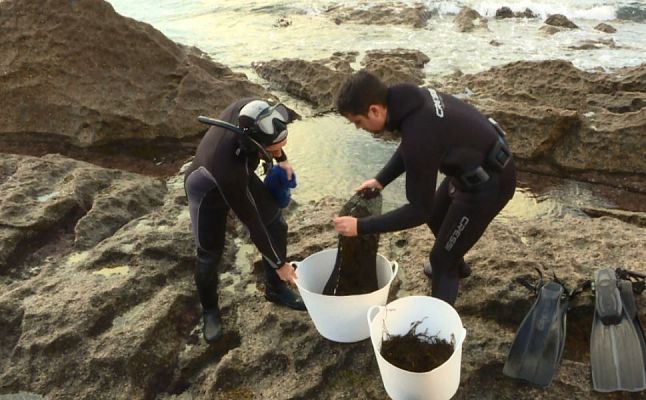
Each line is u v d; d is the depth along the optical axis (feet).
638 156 19.26
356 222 9.77
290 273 11.05
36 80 22.04
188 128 22.50
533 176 20.06
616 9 40.01
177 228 15.24
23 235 14.99
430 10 41.06
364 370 11.22
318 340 11.70
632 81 23.22
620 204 18.31
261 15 40.83
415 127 9.16
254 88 25.34
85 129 21.99
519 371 10.73
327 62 29.45
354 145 21.62
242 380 11.42
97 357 11.53
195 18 40.42
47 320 12.25
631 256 13.58
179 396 11.56
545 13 39.91
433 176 9.39
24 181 17.04
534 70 24.59
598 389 10.45
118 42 22.67
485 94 23.91
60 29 22.07
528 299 12.31
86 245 15.14
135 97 22.43
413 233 15.14
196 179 10.71
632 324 11.10
